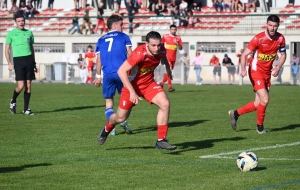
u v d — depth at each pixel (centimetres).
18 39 2603
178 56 5981
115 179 1283
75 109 2898
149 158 1528
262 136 1919
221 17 5938
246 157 1347
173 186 1211
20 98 3581
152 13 6725
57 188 1208
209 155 1561
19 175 1334
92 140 1859
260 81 1953
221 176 1301
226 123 2284
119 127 2172
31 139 1888
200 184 1223
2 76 5822
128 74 1555
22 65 2608
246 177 1286
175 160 1496
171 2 6631
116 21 1938
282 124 2233
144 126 2206
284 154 1569
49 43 6538
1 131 2083
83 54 6334
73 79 5659
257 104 1984
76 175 1330
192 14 6138
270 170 1359
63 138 1908
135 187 1208
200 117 2495
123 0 7200
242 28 5853
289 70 5006
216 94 3847
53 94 3941
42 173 1355
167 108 1536
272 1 6425
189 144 1759
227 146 1712
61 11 7244
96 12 6781
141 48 1515
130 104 1569
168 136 1933
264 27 5775
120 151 1641
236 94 3847
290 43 5612
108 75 1869
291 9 6234
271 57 1941
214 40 5897
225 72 5250
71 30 6481
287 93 3897
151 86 1562
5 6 7638
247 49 1941
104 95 1905
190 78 5369
